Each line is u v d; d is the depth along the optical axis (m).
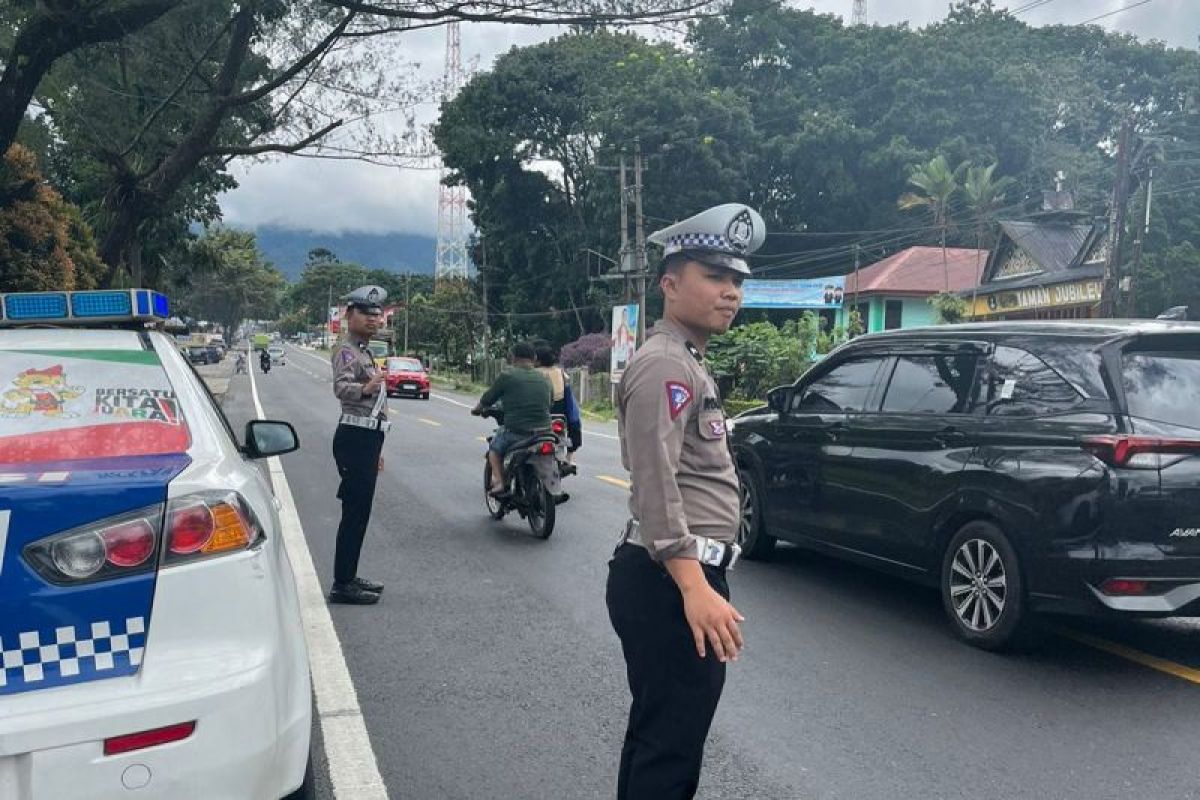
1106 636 5.63
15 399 3.07
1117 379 4.95
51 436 2.93
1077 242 33.62
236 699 2.49
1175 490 4.71
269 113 13.48
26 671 2.38
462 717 4.35
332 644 5.32
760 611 6.09
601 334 44.59
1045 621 5.91
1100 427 4.84
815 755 3.98
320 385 42.50
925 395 5.95
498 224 49.22
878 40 42.81
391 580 6.82
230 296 95.62
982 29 47.06
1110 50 51.31
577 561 7.48
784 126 42.06
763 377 29.62
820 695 4.65
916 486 5.74
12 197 11.34
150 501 2.55
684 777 2.55
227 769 2.46
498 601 6.28
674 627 2.53
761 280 36.81
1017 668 5.05
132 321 3.70
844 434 6.43
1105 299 23.81
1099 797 3.62
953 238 42.47
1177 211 34.50
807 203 43.41
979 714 4.42
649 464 2.41
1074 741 4.12
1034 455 5.04
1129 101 49.47
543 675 4.90
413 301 72.69
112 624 2.45
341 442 6.09
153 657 2.48
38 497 2.44
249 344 99.94
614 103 41.16
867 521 6.17
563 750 4.02
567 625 5.76
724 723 4.31
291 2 12.00
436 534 8.55
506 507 8.91
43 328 3.59
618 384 2.62
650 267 36.84
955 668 5.04
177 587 2.52
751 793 3.64
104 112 12.95
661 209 39.44
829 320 42.62
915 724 4.30
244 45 12.86
